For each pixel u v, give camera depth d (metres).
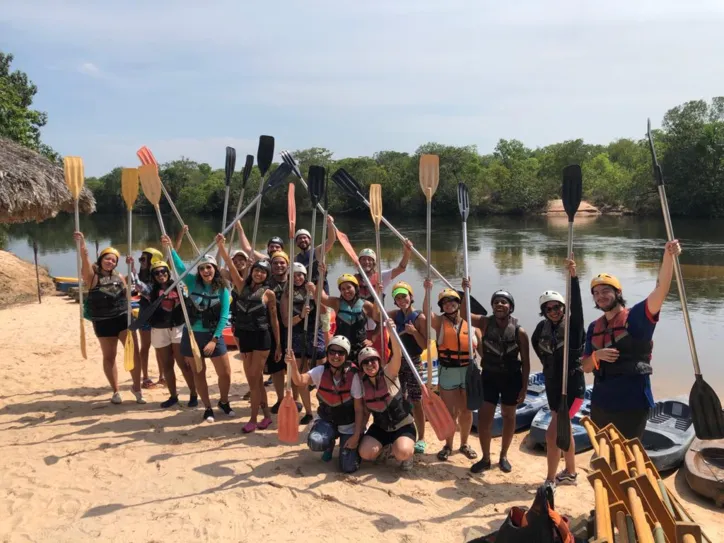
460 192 5.14
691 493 4.71
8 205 6.44
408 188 56.91
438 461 5.10
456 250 27.80
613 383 3.88
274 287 5.88
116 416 5.95
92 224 54.47
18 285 15.06
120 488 4.43
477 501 4.33
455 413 5.11
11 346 9.42
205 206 68.06
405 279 19.02
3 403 6.39
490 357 4.77
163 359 6.17
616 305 3.93
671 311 13.66
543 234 34.94
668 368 9.42
